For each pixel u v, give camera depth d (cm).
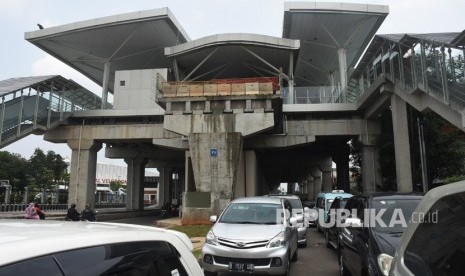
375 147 3081
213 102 2545
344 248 759
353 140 3562
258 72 4150
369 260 542
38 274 175
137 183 4428
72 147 3369
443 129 2325
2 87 2816
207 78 4325
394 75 2264
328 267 965
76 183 3312
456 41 1462
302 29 3709
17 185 4878
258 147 3152
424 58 1825
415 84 1934
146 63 4412
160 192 5575
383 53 2398
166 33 3672
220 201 2333
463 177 1984
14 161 4978
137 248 249
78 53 4000
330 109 3122
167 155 4331
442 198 259
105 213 3306
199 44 3434
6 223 262
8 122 2720
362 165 3128
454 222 234
